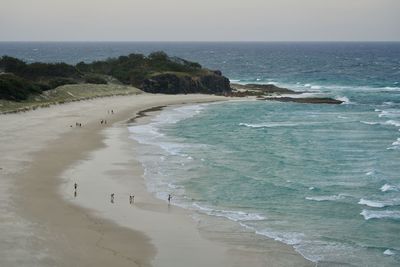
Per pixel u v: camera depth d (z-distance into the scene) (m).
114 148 61.00
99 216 37.81
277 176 50.03
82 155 56.81
